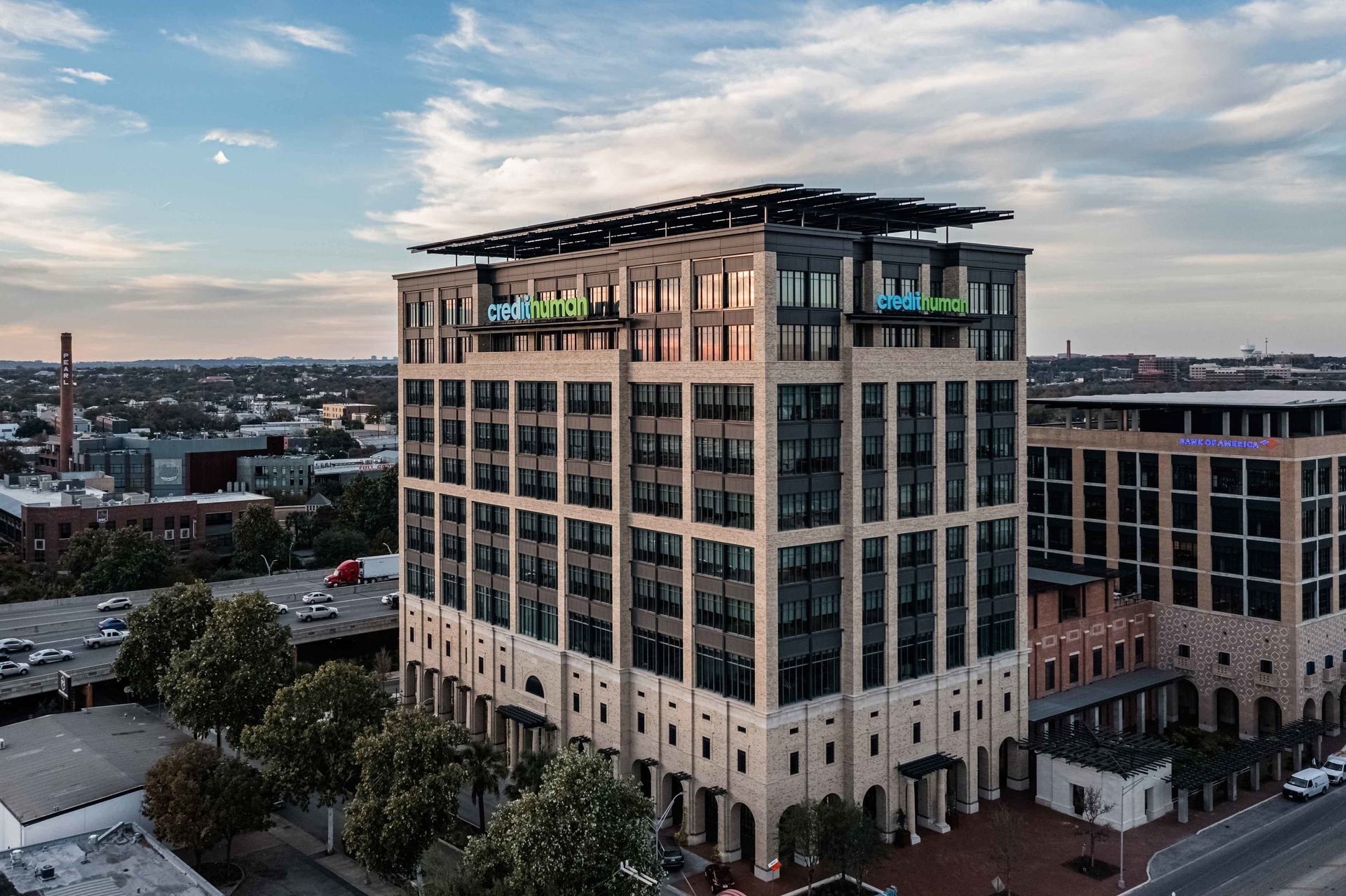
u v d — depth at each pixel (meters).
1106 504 123.06
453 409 116.69
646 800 71.19
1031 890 79.00
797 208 90.62
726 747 84.25
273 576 184.88
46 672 122.31
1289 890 78.88
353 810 77.69
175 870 78.88
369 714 87.81
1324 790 98.50
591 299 98.81
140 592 167.88
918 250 91.56
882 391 87.06
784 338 81.94
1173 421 119.12
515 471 106.06
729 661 84.06
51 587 170.25
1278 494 106.88
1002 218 95.06
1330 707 113.31
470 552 113.81
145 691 110.00
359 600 164.25
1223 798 97.62
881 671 87.75
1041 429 130.00
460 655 116.31
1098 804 86.81
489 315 109.31
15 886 75.00
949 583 92.06
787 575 82.25
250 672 96.06
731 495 83.38
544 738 101.94
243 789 81.94
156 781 81.62
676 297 89.06
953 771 93.88
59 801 84.81
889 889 75.62
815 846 77.25
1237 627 110.62
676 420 88.44
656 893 68.31
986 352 96.44
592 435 96.56
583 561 97.56
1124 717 112.62
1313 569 107.94
